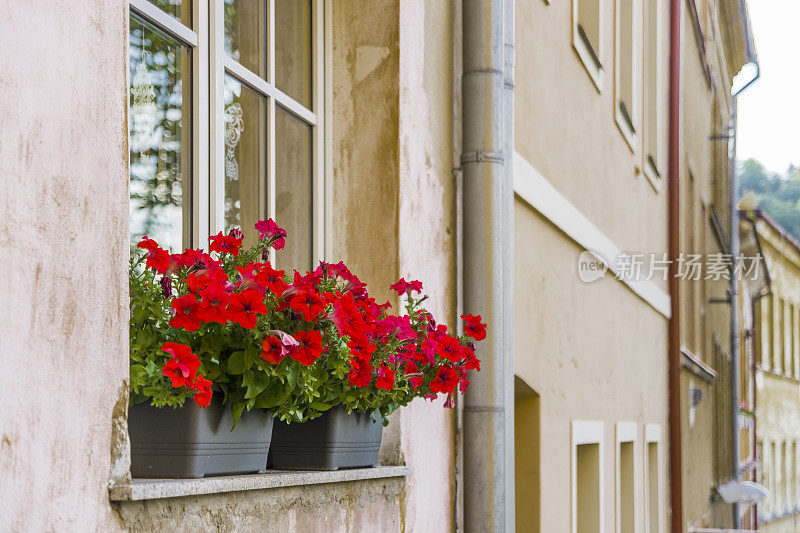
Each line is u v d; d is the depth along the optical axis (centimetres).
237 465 259
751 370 2869
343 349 292
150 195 286
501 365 451
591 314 834
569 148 763
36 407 183
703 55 1864
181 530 225
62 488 189
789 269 3362
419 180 411
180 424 239
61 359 189
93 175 199
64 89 192
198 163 307
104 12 204
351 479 316
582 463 855
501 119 462
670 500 1343
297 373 267
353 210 392
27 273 181
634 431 1057
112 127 206
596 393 846
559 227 710
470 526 443
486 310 451
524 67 636
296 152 373
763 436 3053
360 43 396
